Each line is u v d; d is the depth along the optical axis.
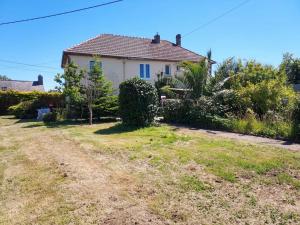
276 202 4.88
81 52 24.36
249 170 6.41
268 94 13.98
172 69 28.30
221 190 5.40
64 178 6.39
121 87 13.95
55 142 10.71
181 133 11.62
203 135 11.11
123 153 8.31
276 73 16.73
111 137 11.05
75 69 17.89
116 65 25.95
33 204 5.17
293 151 8.12
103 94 18.80
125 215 4.58
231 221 4.33
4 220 4.64
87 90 17.67
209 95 16.05
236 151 8.13
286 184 5.60
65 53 24.09
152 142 9.64
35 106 23.30
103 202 5.05
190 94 16.23
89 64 24.56
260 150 8.24
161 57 27.73
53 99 26.03
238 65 18.84
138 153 8.19
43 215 4.73
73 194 5.46
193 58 29.28
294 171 6.33
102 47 26.03
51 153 8.89
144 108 13.66
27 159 8.34
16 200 5.41
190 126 14.22
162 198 5.12
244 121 12.23
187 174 6.27
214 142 9.50
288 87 15.20
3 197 5.57
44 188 5.88
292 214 4.46
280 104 13.85
